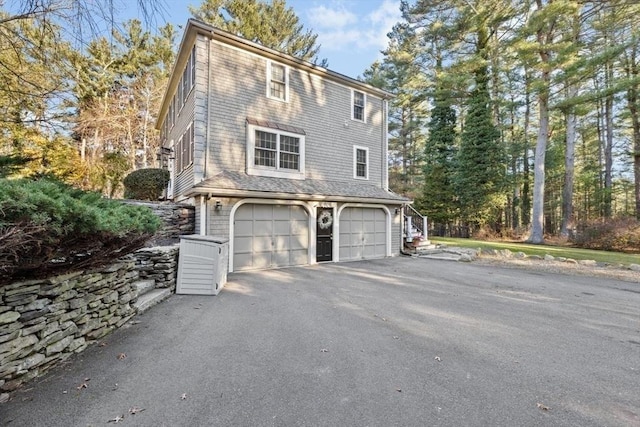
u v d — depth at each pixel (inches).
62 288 120.9
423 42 893.2
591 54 545.3
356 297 233.3
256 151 390.0
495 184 739.4
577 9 514.9
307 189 399.5
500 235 743.1
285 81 422.6
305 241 398.0
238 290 251.3
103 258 138.9
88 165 598.5
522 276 321.4
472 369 121.3
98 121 603.2
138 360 124.9
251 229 359.9
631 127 689.6
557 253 467.2
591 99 519.5
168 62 791.7
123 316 166.7
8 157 157.1
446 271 349.4
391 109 1019.3
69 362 122.1
